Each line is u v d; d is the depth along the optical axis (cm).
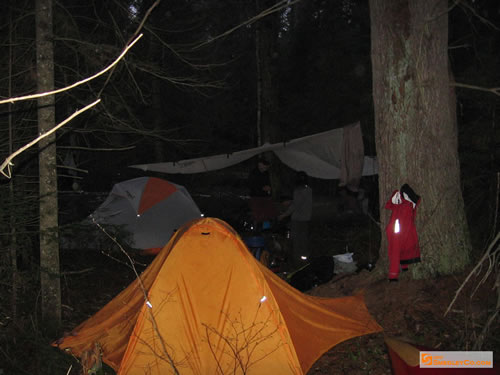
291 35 2695
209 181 2270
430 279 550
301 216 822
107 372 455
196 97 1809
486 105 760
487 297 498
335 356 475
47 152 516
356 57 1917
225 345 441
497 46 889
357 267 684
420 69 539
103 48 570
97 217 942
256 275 456
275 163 1252
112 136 745
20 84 601
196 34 1391
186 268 458
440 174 552
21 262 598
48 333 508
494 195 696
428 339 466
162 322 444
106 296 718
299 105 2328
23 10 561
